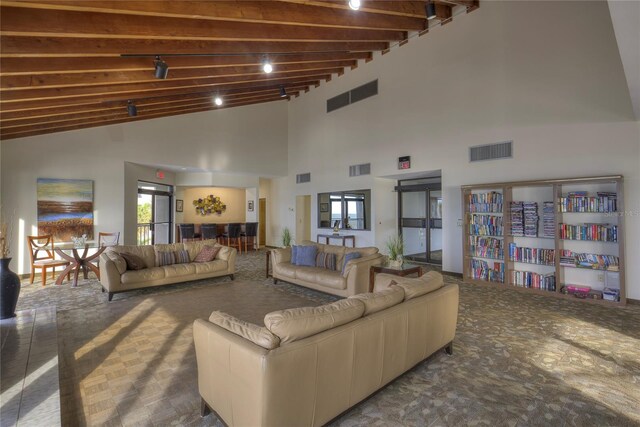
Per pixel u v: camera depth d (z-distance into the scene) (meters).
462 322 3.74
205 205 10.55
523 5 5.32
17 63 3.36
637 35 2.09
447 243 6.41
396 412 2.10
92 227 6.84
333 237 8.60
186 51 4.21
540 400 2.23
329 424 1.93
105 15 3.19
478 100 5.88
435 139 6.54
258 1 3.79
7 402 2.06
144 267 5.29
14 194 6.10
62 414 2.09
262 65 5.60
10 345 2.92
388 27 5.55
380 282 3.23
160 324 3.72
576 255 4.72
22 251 6.15
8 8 2.73
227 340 1.79
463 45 6.08
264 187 11.70
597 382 2.46
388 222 8.12
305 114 9.84
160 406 2.18
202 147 8.69
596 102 4.65
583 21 4.75
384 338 2.16
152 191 8.87
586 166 4.73
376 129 7.73
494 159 5.67
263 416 1.56
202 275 5.63
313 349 1.74
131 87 4.87
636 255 4.38
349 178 8.41
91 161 6.89
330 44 5.95
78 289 5.25
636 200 4.36
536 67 5.19
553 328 3.55
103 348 3.08
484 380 2.49
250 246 10.59
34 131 5.99
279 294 5.05
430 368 2.67
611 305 4.33
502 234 5.43
